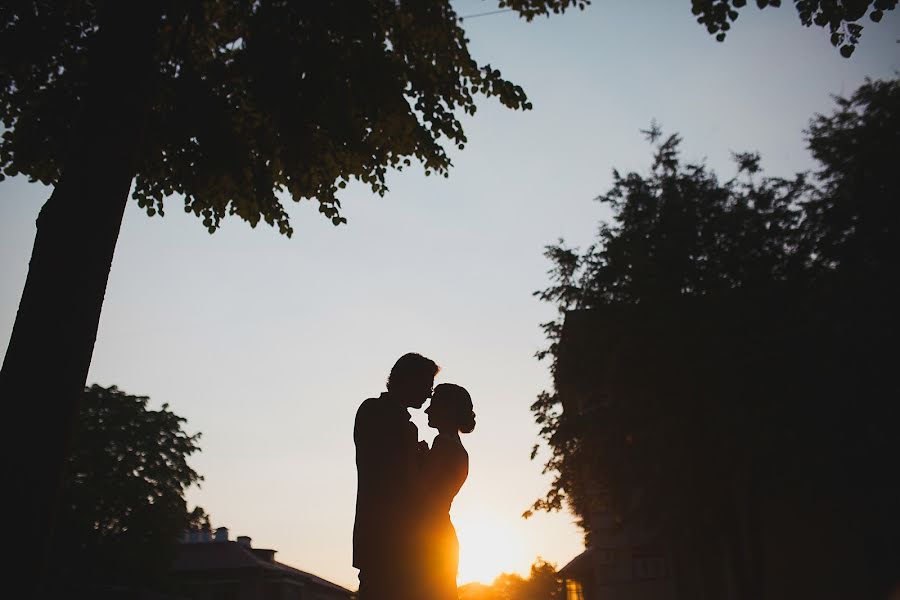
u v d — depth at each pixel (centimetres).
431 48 1046
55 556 3525
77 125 611
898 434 2008
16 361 531
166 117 985
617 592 3209
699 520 2234
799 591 2503
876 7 800
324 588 6481
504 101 1062
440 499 347
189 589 5200
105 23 637
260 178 1034
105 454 3809
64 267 554
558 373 2458
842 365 2039
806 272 2220
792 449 2125
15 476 502
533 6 1142
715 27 836
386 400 356
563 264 2406
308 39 961
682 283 2231
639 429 2242
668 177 2436
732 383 2098
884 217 2105
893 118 2145
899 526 2256
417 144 1049
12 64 959
